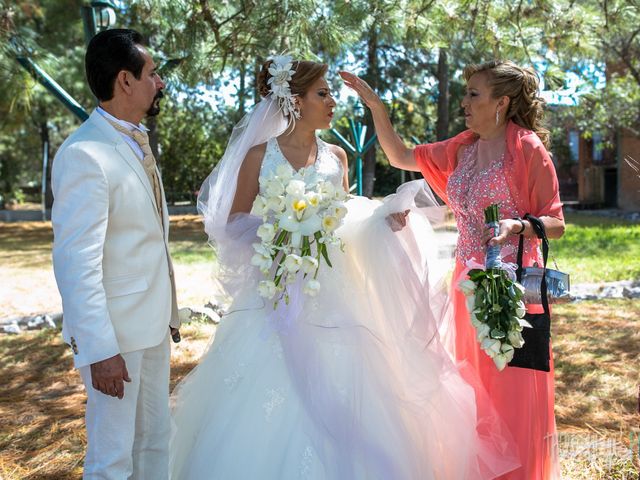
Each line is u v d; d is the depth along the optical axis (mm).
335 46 5551
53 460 3781
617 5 5793
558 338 6184
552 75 5852
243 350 2930
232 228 3055
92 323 2375
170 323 2941
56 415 4527
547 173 2984
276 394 2762
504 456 2918
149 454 2820
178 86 6031
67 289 2389
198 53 5809
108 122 2596
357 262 3133
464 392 2994
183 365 5555
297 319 2873
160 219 2775
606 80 18375
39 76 5660
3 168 31359
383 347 2918
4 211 26312
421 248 3209
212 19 5672
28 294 9250
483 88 3074
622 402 4484
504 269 2828
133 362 2598
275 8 5469
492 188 3049
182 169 28250
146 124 14312
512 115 3129
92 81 2594
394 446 2703
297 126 3170
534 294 2906
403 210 3127
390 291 3029
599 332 6344
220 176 3127
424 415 2836
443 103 18625
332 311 2922
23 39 6398
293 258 2797
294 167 3141
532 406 2984
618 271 9414
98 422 2572
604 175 25219
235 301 3070
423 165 3473
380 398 2789
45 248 15609
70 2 12016
